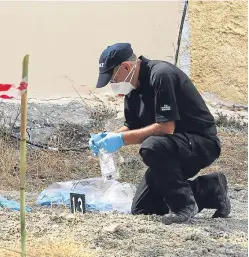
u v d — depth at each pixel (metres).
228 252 10.35
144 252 10.16
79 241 10.47
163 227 11.76
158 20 24.50
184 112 12.31
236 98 25.20
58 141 20.17
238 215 13.88
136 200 12.99
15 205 13.49
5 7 22.55
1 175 17.72
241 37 25.23
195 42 25.08
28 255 9.34
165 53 24.64
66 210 13.17
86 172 18.53
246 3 25.16
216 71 25.20
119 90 12.38
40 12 22.91
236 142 21.67
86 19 23.42
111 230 11.07
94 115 21.70
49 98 22.81
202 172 19.16
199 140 12.30
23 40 22.77
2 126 19.91
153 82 12.03
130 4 24.06
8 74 22.64
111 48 12.18
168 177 12.16
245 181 18.69
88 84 23.34
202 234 11.36
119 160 18.45
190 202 12.34
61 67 23.12
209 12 25.08
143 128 12.26
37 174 18.06
